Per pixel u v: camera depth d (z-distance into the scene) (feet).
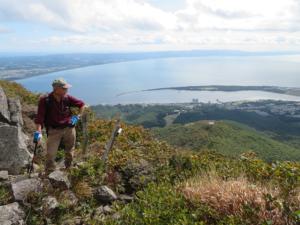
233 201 8.77
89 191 10.94
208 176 13.37
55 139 11.34
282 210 7.91
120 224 8.17
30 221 8.23
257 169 13.46
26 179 9.68
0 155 11.93
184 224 7.61
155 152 19.56
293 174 10.01
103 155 14.67
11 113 15.79
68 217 9.16
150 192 10.73
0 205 8.39
